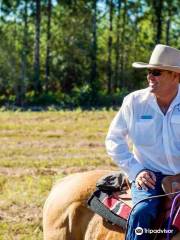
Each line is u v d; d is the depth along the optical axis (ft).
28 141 128.57
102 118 171.94
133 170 35.19
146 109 35.32
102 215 36.76
